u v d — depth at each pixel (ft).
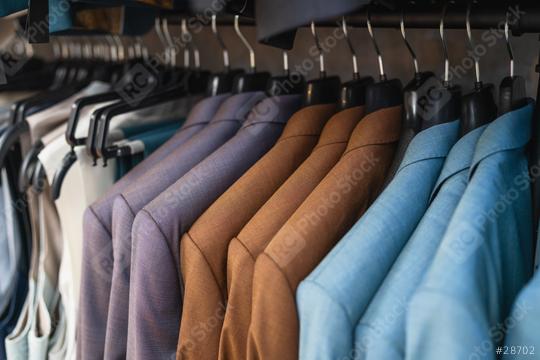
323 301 1.51
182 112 3.02
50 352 2.84
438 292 1.34
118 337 2.26
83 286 2.34
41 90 4.15
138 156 2.73
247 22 2.53
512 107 1.75
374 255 1.60
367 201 1.95
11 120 3.22
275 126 2.32
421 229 1.61
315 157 2.03
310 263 1.72
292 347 1.68
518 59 2.31
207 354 1.96
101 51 4.13
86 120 2.93
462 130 1.86
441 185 1.72
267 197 2.03
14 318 3.07
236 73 2.71
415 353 1.40
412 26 1.97
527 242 1.74
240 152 2.21
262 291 1.66
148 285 2.00
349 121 2.09
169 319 2.06
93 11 2.64
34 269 2.87
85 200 2.64
